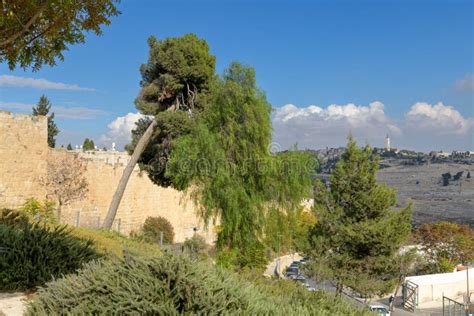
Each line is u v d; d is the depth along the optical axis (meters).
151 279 5.25
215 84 23.53
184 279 5.20
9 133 28.45
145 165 31.36
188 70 27.66
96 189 35.12
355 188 35.47
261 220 22.66
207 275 5.46
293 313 5.77
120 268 5.49
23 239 9.80
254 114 22.62
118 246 16.02
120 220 34.94
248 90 22.72
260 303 5.61
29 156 29.56
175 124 26.98
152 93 29.05
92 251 10.48
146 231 37.91
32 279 9.31
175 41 28.31
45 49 11.30
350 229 33.94
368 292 33.25
